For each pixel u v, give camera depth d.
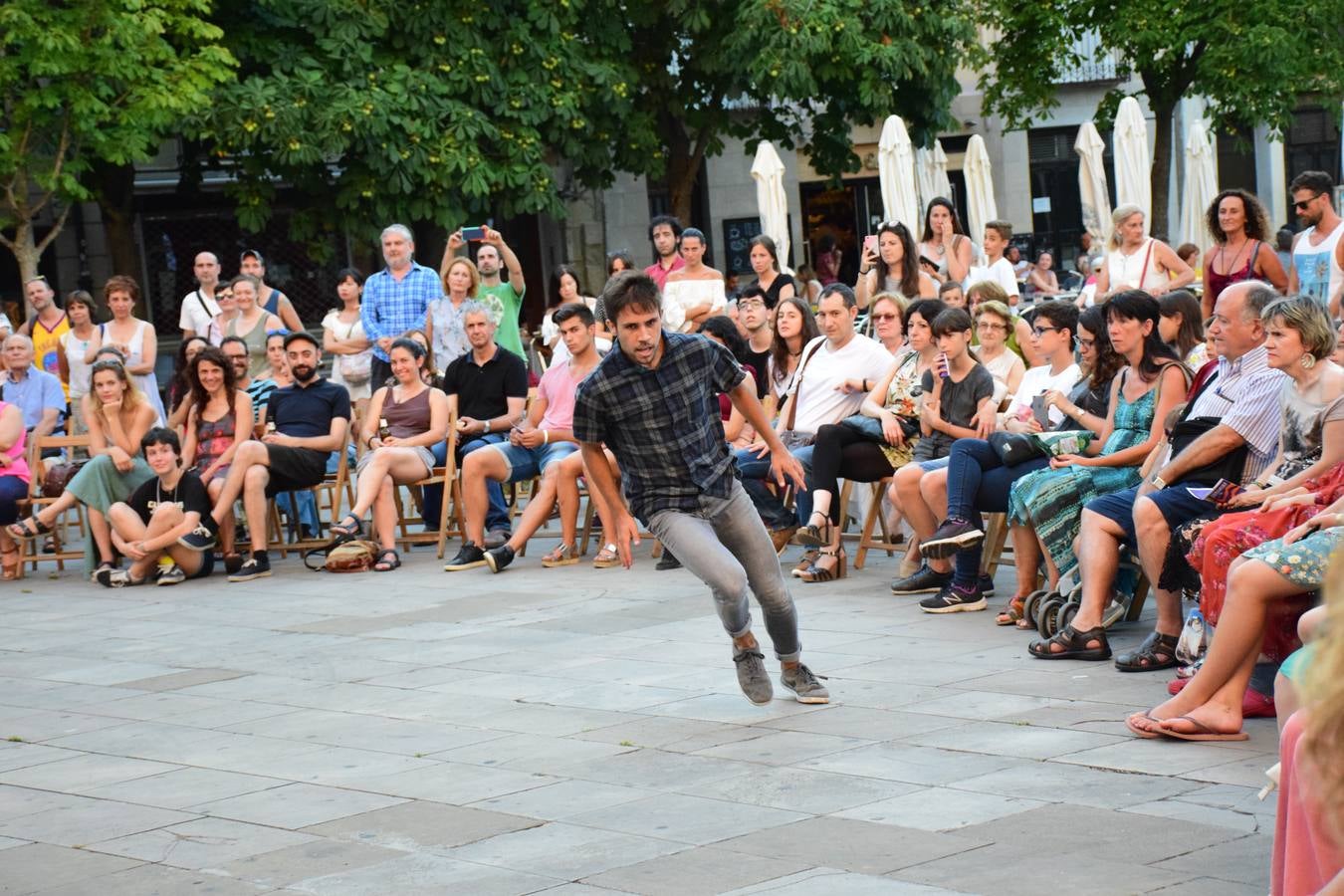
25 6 18.42
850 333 10.34
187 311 15.39
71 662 9.02
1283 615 6.12
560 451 11.34
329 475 12.55
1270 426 7.03
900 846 4.95
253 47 21.59
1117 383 8.27
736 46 24.66
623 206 29.89
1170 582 6.87
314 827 5.53
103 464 12.01
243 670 8.45
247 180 22.30
